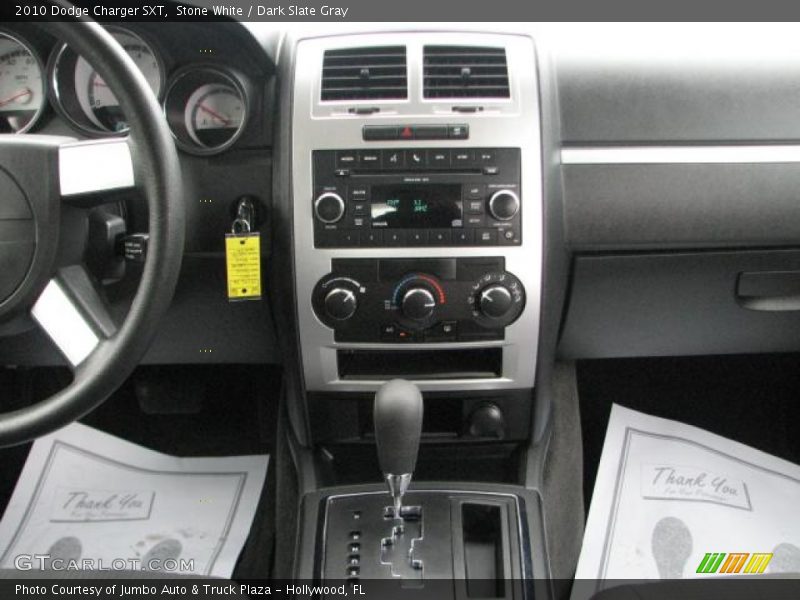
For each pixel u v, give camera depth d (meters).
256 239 1.09
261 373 1.57
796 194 1.18
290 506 1.25
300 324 1.12
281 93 1.10
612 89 1.16
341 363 1.18
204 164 1.13
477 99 1.07
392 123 1.06
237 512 1.34
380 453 0.99
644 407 1.65
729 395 1.63
